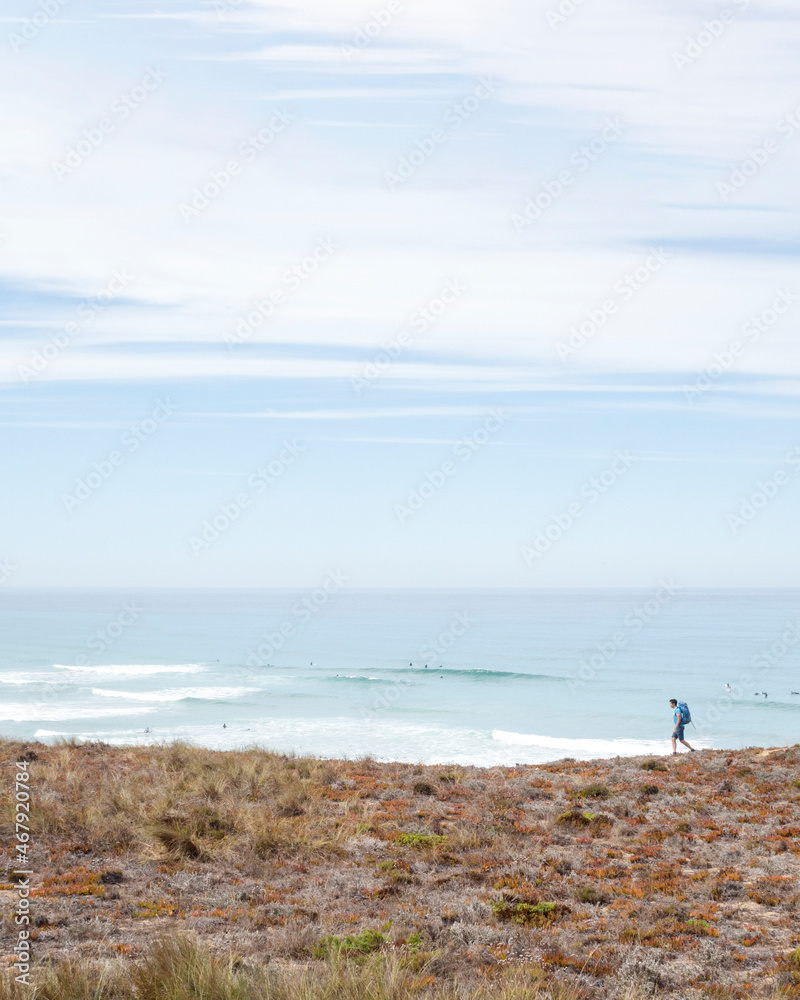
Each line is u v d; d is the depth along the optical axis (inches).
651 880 425.7
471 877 424.2
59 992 234.8
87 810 512.7
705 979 291.3
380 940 308.8
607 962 305.6
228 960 266.7
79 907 354.6
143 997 237.9
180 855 444.8
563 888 404.8
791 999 267.3
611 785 719.7
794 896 389.1
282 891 393.4
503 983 264.8
